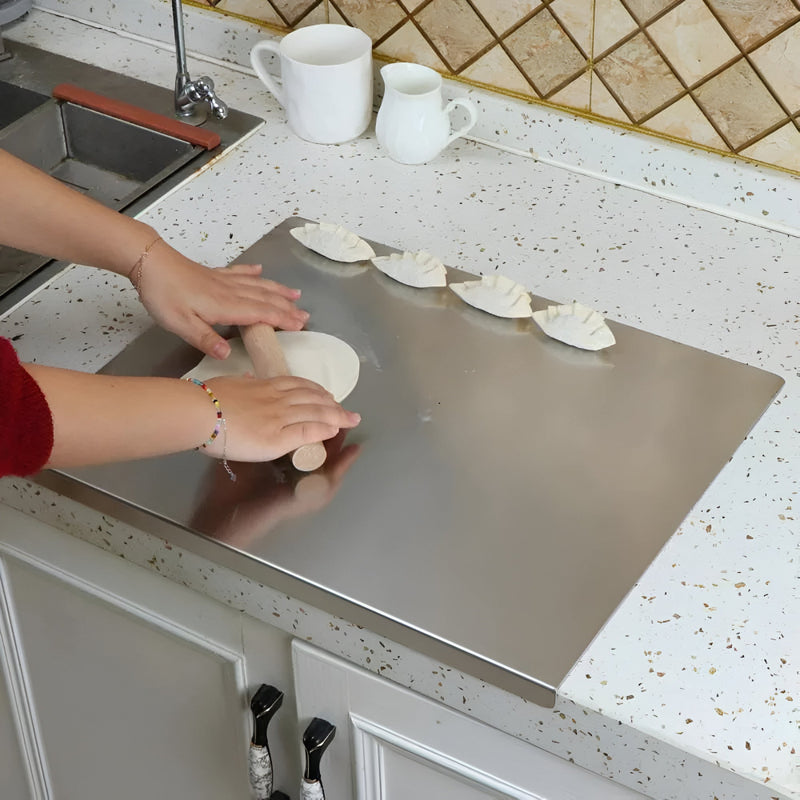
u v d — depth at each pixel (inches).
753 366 41.6
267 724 39.4
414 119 50.6
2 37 60.8
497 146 53.8
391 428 38.7
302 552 34.7
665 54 47.7
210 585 37.2
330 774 41.0
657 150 49.6
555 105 51.9
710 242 47.9
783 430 39.0
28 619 46.8
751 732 30.3
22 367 31.8
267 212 49.7
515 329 43.2
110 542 38.9
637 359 41.8
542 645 32.1
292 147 53.8
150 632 42.6
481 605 33.1
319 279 45.5
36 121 56.0
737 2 44.9
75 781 52.6
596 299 45.0
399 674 34.8
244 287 42.5
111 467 37.6
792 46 44.7
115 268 41.8
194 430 35.1
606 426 38.9
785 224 48.2
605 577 33.9
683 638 32.5
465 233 48.4
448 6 51.6
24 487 39.4
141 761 48.6
